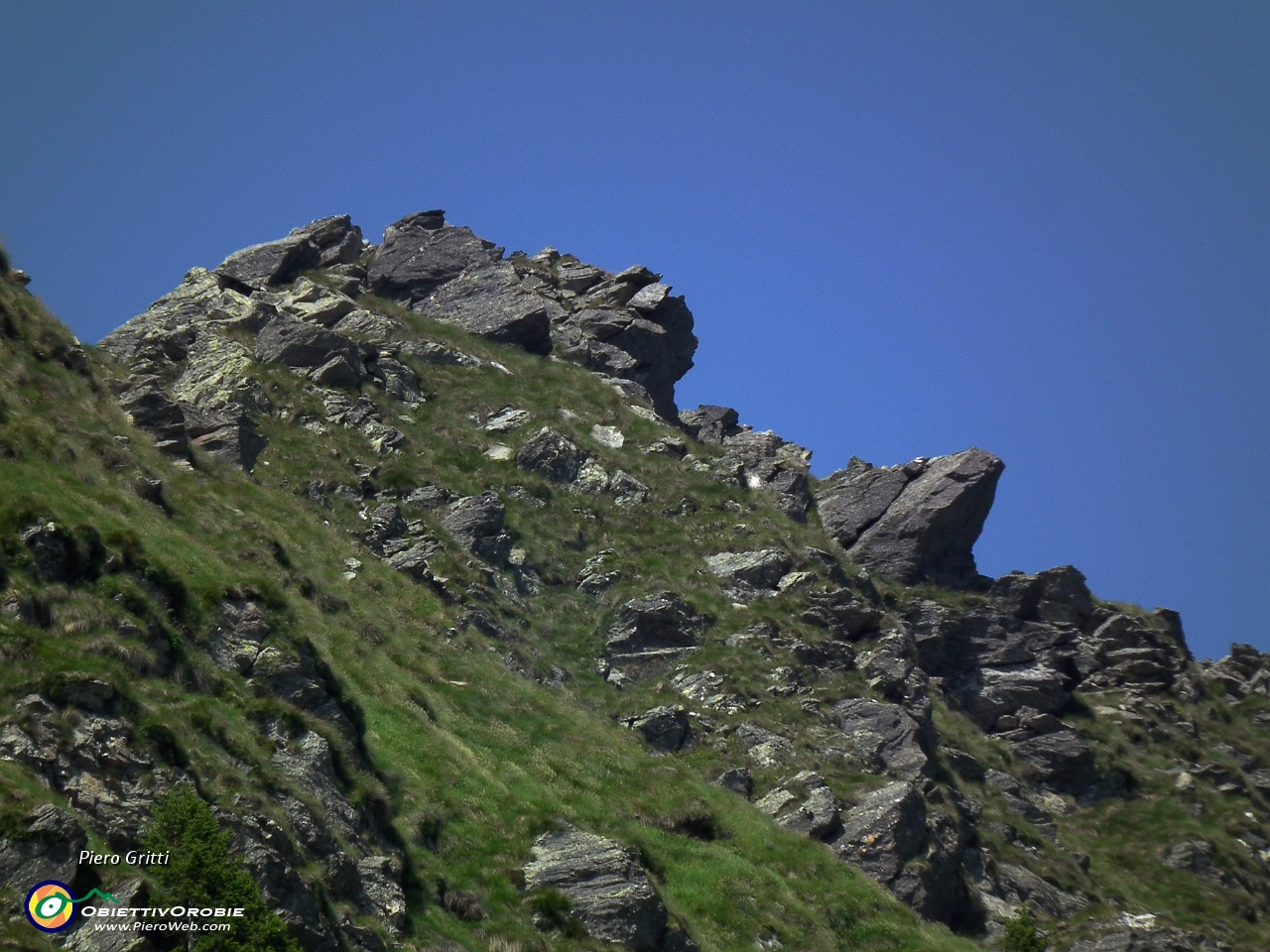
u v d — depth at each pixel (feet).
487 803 143.54
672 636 211.82
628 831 156.25
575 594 220.64
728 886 155.12
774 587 228.84
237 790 110.42
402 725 150.92
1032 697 250.98
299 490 211.41
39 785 97.04
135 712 109.81
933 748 211.20
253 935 92.68
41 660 107.76
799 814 178.29
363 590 184.75
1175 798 240.94
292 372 247.50
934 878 179.63
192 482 178.81
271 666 134.31
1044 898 198.80
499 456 247.50
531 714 174.09
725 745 190.39
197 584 136.87
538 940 126.82
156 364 237.86
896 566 269.23
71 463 152.05
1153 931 190.19
